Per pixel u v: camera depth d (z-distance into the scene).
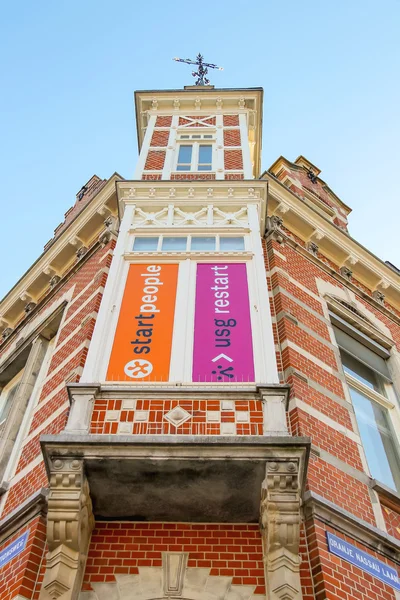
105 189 12.65
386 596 6.23
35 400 9.75
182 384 6.99
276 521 5.71
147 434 6.30
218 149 12.83
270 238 11.23
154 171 12.11
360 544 6.57
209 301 8.20
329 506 6.48
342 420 8.26
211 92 15.12
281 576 5.58
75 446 5.90
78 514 5.70
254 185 10.69
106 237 11.29
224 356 7.39
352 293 12.16
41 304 12.45
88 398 6.61
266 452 5.91
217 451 5.89
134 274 8.70
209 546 6.16
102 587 5.81
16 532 6.65
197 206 10.32
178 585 5.83
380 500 7.60
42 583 5.70
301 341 9.12
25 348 11.48
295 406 7.72
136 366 7.25
